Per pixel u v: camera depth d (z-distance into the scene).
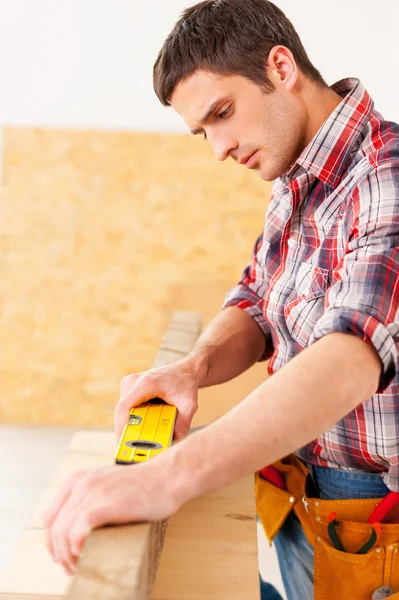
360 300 0.93
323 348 0.89
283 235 1.31
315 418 0.86
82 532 0.77
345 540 1.24
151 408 1.15
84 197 3.82
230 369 1.39
